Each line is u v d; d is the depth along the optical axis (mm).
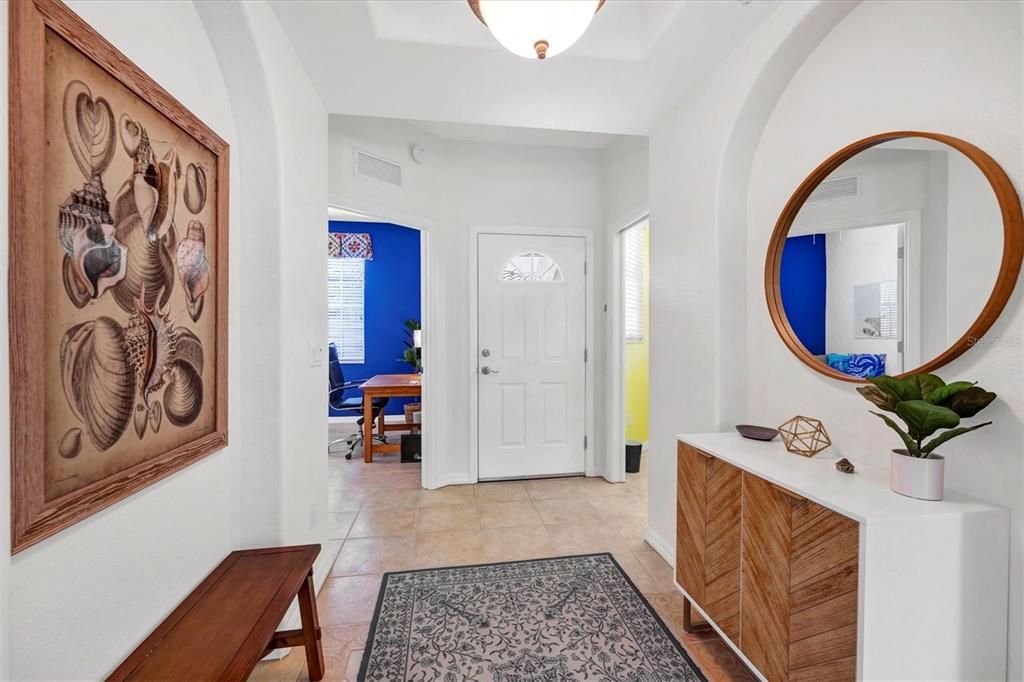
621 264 3480
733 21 1602
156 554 1144
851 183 1426
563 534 2543
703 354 1992
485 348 3473
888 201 1308
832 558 1068
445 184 3342
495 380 3482
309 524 1885
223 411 1440
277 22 1572
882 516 986
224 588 1290
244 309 1578
